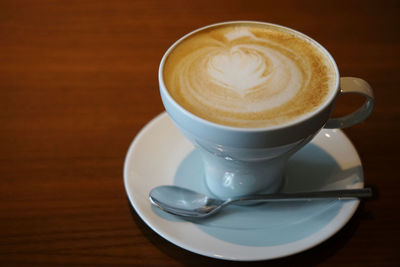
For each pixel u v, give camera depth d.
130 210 0.42
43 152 0.46
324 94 0.39
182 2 0.61
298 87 0.40
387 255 0.39
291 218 0.41
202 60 0.42
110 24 0.58
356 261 0.39
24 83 0.52
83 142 0.47
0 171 0.45
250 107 0.39
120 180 0.44
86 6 0.61
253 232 0.40
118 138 0.47
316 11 0.60
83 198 0.43
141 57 0.55
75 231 0.41
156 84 0.52
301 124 0.37
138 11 0.60
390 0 0.61
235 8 0.60
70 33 0.57
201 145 0.39
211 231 0.39
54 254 0.40
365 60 0.53
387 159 0.45
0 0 0.62
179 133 0.46
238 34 0.44
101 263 0.39
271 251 0.38
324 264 0.39
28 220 0.41
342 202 0.41
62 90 0.51
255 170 0.41
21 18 0.59
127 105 0.50
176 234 0.39
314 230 0.39
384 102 0.49
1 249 0.40
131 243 0.40
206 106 0.39
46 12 0.60
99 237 0.40
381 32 0.56
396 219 0.41
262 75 0.41
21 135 0.47
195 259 0.39
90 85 0.52
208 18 0.59
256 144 0.37
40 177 0.44
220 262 0.39
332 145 0.45
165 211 0.40
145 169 0.44
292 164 0.45
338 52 0.54
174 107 0.38
